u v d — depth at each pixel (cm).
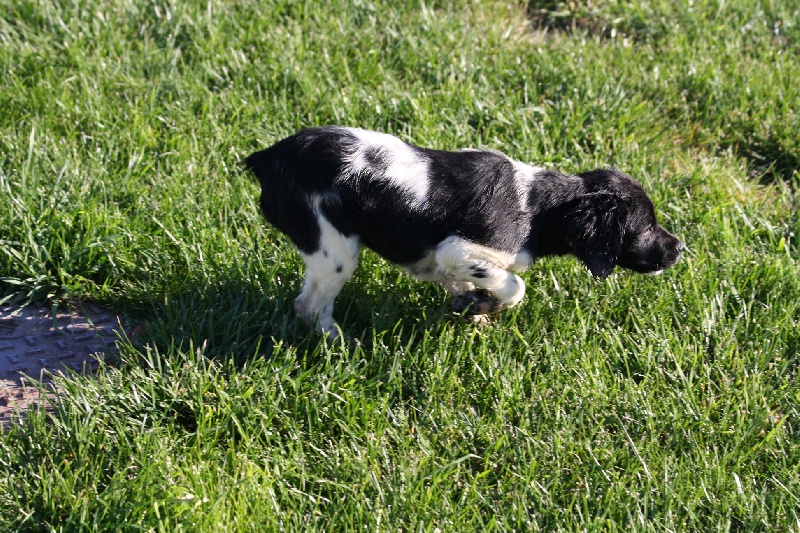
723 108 616
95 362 416
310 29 655
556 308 460
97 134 536
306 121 568
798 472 387
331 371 398
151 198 494
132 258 463
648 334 441
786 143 594
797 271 482
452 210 396
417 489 354
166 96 580
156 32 635
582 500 363
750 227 523
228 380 399
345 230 395
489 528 343
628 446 387
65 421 366
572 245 422
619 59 656
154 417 373
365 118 572
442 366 413
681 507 364
